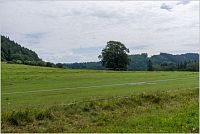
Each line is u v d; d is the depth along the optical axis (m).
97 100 26.53
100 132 19.36
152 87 39.53
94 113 23.73
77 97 29.09
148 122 21.98
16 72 73.31
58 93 32.59
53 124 20.88
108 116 23.34
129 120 22.39
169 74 74.75
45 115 21.80
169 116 23.62
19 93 32.53
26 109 21.97
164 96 30.08
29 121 20.94
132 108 26.27
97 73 78.75
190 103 28.83
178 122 21.86
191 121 22.16
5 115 20.50
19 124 20.41
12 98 28.36
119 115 23.92
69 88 38.38
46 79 54.25
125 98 27.73
